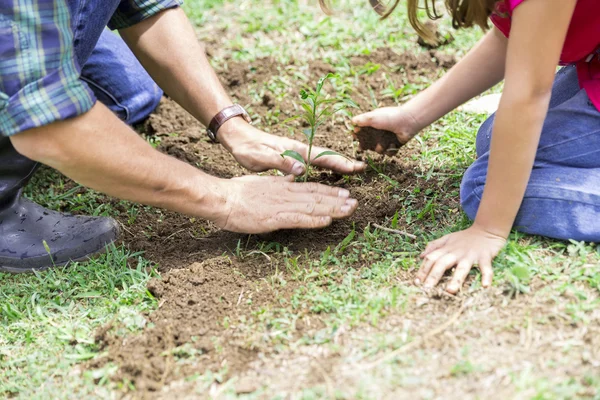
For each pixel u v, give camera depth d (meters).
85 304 2.32
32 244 2.52
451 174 2.66
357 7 3.95
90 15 2.31
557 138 2.24
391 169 2.78
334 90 3.32
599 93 2.18
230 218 2.33
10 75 1.88
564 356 1.84
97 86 3.02
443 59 3.41
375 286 2.17
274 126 3.16
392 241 2.37
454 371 1.82
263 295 2.21
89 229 2.55
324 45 3.66
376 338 1.97
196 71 2.69
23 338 2.20
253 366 1.95
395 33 3.69
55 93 1.91
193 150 3.06
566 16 1.85
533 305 2.01
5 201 2.54
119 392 1.93
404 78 3.37
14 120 1.91
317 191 2.40
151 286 2.27
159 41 2.68
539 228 2.22
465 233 2.19
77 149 1.99
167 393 1.91
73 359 2.08
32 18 1.86
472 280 2.12
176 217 2.71
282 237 2.48
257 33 3.87
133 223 2.70
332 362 1.92
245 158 2.61
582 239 2.19
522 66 1.93
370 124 2.77
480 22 2.07
